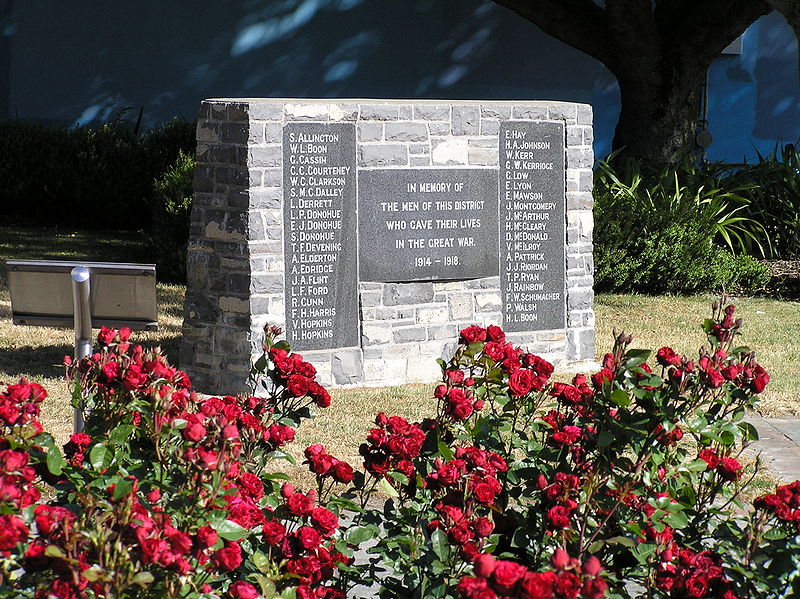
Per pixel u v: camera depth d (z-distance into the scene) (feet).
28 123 51.55
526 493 11.08
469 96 60.18
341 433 22.58
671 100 49.80
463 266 27.86
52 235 48.67
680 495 11.35
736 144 65.00
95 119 54.60
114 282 17.70
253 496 10.52
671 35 50.06
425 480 11.10
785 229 47.98
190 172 40.19
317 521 9.92
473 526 9.68
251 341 25.23
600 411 11.23
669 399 11.27
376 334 26.89
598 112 62.90
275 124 25.09
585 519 10.34
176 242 39.99
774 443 23.26
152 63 55.01
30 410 10.44
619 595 9.84
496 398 12.26
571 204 29.45
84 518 8.57
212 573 9.53
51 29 53.52
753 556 10.00
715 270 42.80
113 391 11.55
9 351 28.60
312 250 25.85
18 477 9.46
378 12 57.88
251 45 56.08
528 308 29.12
